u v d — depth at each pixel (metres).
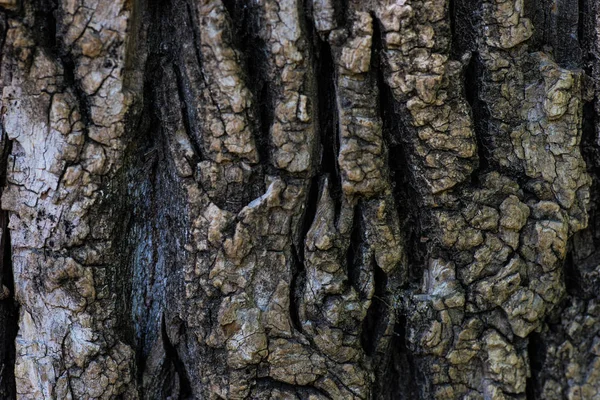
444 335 0.92
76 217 0.88
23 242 0.89
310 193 0.90
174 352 0.92
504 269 0.91
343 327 0.90
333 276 0.90
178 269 0.90
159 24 0.90
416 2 0.88
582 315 0.94
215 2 0.88
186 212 0.89
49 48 0.88
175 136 0.89
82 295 0.89
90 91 0.88
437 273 0.91
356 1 0.89
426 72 0.89
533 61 0.91
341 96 0.89
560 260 0.92
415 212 0.92
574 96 0.91
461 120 0.90
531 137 0.91
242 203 0.89
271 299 0.90
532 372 0.94
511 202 0.91
